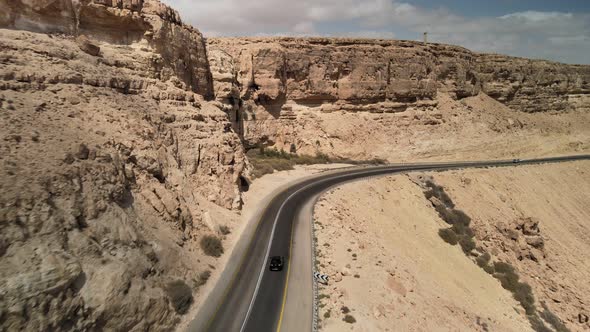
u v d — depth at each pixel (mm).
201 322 17953
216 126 34750
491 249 38938
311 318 18641
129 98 25859
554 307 33719
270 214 32781
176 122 29266
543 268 39000
